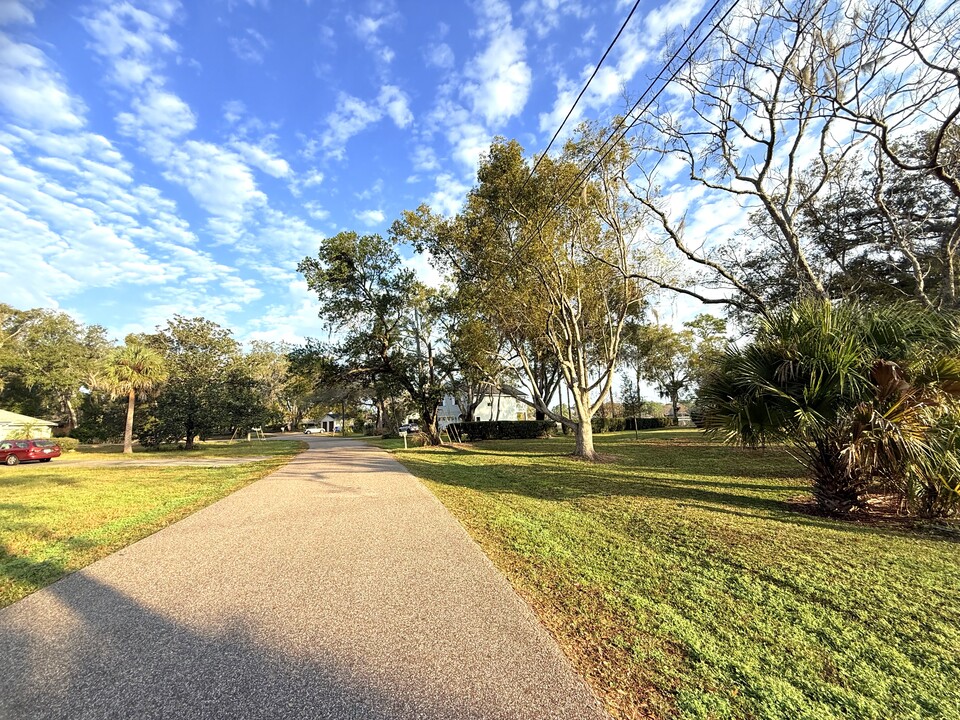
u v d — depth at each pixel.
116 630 3.61
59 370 43.62
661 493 9.52
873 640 3.35
